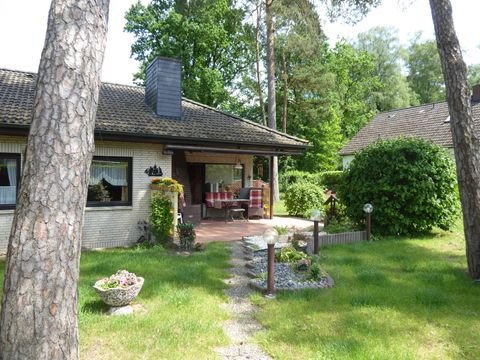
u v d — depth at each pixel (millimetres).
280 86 32156
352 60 38906
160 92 12422
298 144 13383
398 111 28844
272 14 19297
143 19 30797
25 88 11219
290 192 16625
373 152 11219
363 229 11164
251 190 14844
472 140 6621
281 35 22391
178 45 29719
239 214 15141
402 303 5281
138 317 4672
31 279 2830
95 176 10039
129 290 4801
